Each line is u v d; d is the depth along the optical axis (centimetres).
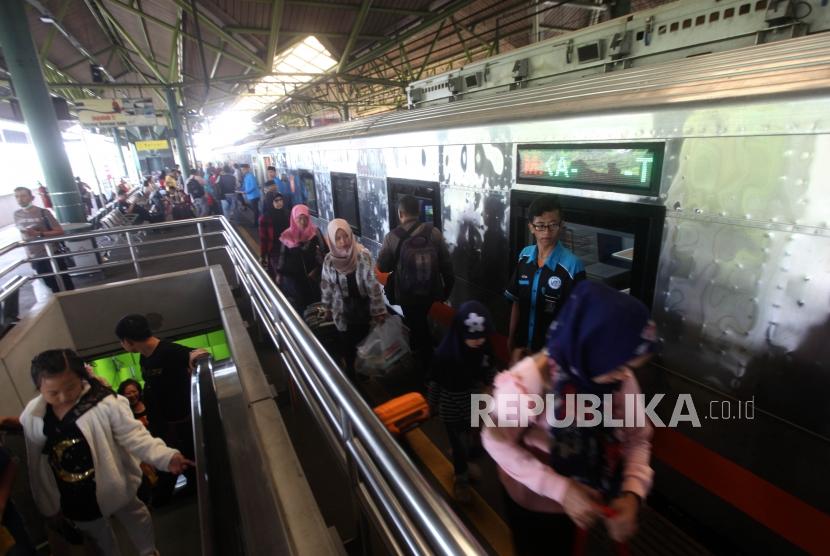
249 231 1082
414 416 245
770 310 168
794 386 164
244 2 939
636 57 322
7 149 2028
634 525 107
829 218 148
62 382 220
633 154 208
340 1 968
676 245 197
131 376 659
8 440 307
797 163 153
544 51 389
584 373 99
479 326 205
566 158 245
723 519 195
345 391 134
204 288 606
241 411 213
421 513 88
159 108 2308
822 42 173
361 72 1803
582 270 209
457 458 238
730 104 169
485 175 311
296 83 1525
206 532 145
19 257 1066
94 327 562
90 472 231
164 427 352
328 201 666
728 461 190
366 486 158
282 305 214
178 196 1236
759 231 167
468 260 345
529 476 114
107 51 1576
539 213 205
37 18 1041
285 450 194
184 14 1032
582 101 242
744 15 256
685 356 201
